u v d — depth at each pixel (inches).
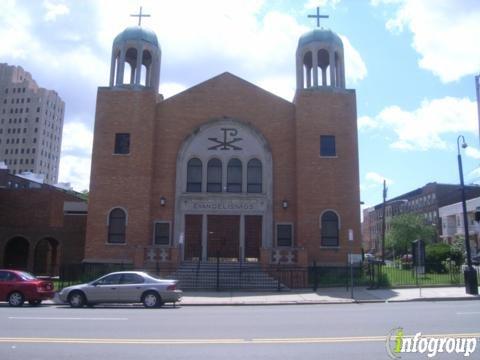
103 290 706.2
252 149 1174.3
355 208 1108.5
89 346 350.9
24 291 728.3
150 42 1221.7
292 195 1148.5
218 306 735.7
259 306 731.4
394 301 780.0
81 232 1433.3
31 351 331.0
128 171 1125.1
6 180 2289.6
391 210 4426.7
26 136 4778.5
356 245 1091.3
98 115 1151.0
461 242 1721.2
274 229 1133.1
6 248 1519.4
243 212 1141.7
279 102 1189.7
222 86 1198.3
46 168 4913.9
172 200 1145.4
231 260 1124.5
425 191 3750.0
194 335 405.7
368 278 1051.3
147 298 703.1
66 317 541.0
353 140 1138.7
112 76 1190.9
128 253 1088.8
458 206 2748.5
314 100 1154.7
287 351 333.7
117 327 454.9
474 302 753.0
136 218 1105.4
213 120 1181.1
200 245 1131.3
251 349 341.1
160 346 351.9
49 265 1569.9
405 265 1752.0
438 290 938.7
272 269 1019.3
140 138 1139.3
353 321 498.0
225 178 1161.4
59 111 5172.2
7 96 4869.6
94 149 1133.7
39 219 1521.9
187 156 1170.0
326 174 1121.4
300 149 1131.9
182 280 997.8
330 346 353.1
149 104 1155.9
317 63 1196.5
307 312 605.9
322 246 1091.3
